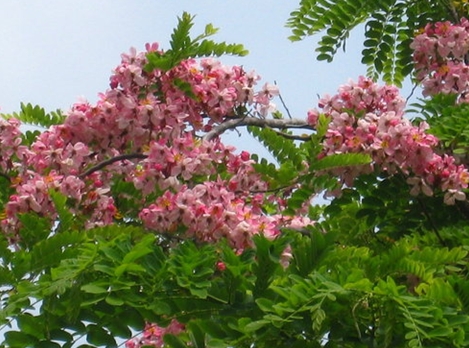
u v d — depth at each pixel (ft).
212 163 22.99
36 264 18.29
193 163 21.81
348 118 22.61
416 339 14.57
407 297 15.31
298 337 15.72
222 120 24.34
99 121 23.02
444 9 26.45
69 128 23.06
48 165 22.67
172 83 23.67
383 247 23.03
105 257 16.37
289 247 19.08
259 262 16.89
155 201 22.29
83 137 23.17
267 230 20.01
